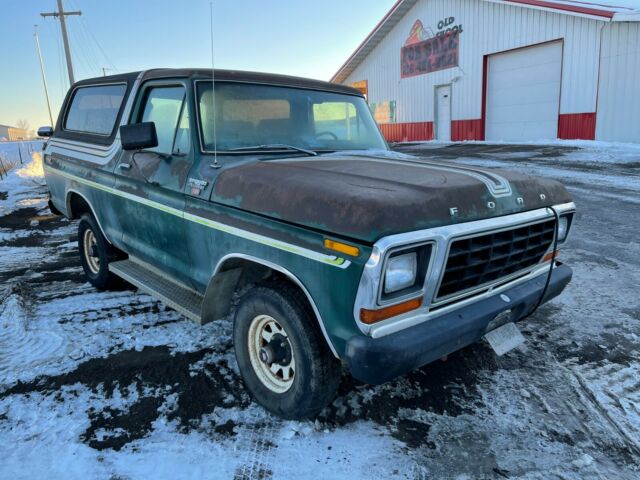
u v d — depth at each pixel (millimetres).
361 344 2330
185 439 2820
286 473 2559
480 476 2543
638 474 2551
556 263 3488
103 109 4758
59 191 5465
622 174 11258
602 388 3293
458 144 21234
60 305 4766
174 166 3533
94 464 2613
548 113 19141
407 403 3152
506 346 3061
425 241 2344
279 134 3795
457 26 22391
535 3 18422
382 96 28484
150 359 3713
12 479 2504
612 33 16250
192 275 3475
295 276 2600
